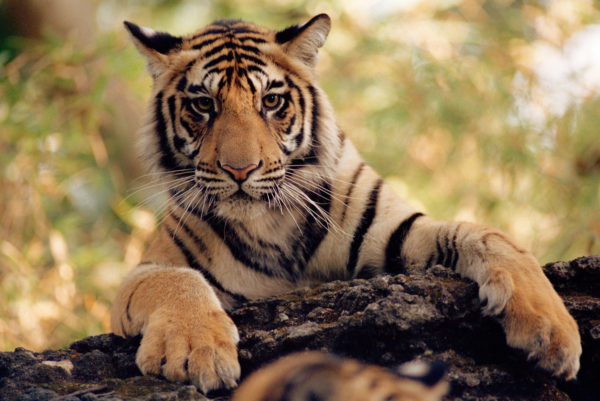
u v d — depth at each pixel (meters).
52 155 14.98
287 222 7.68
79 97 15.57
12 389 5.66
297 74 7.99
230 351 5.73
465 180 16.42
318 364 4.26
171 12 19.36
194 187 7.67
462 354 5.93
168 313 6.12
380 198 7.78
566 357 5.45
